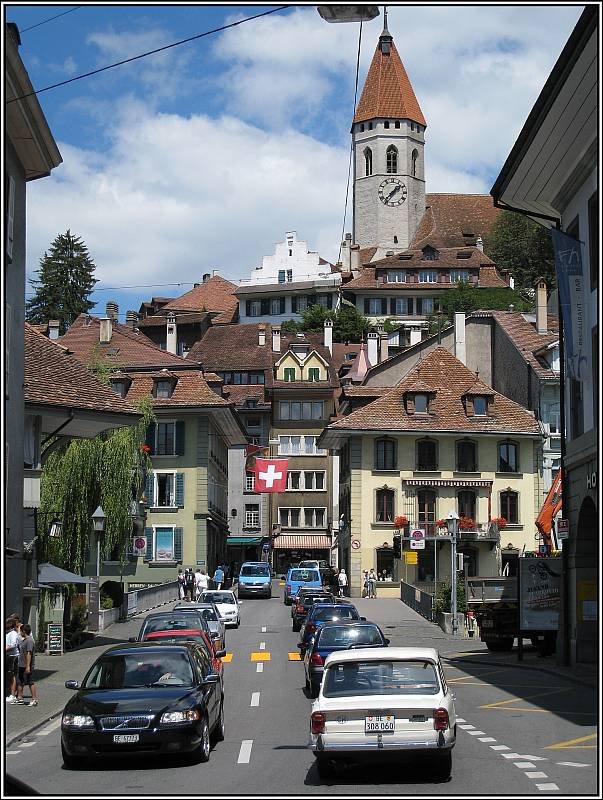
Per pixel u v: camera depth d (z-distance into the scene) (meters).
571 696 25.72
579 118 26.86
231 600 49.41
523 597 34.59
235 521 101.50
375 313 144.38
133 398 71.88
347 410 80.31
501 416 71.75
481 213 173.00
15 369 29.28
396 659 15.54
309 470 100.19
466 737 19.30
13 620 25.31
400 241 168.75
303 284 144.75
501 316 81.75
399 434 70.75
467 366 81.69
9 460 28.41
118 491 47.06
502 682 29.08
